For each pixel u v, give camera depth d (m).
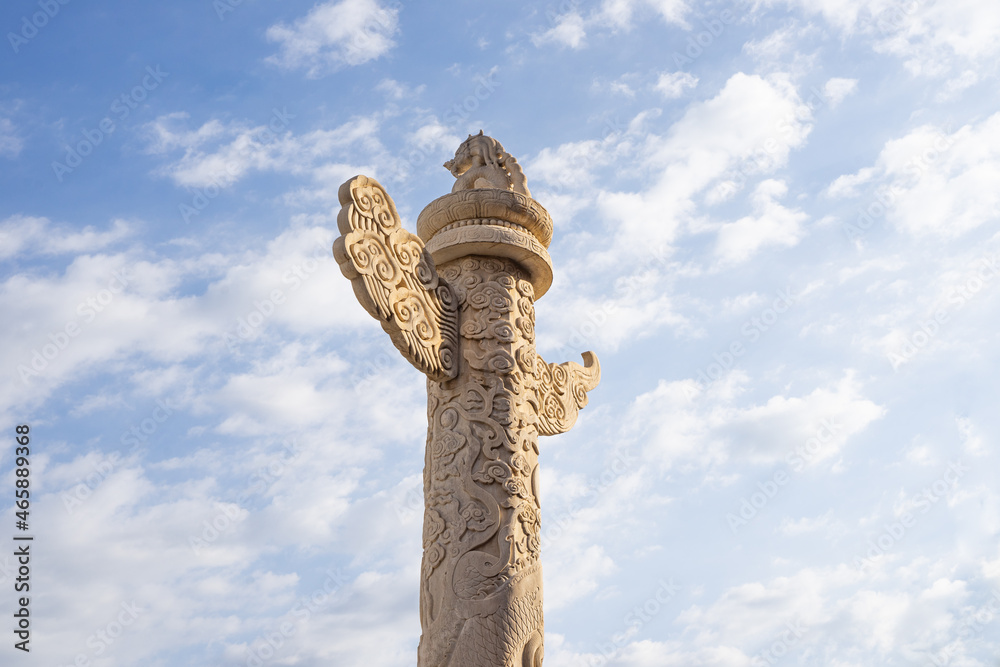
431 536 6.07
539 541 6.27
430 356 6.16
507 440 6.30
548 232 7.19
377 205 6.00
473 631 5.65
